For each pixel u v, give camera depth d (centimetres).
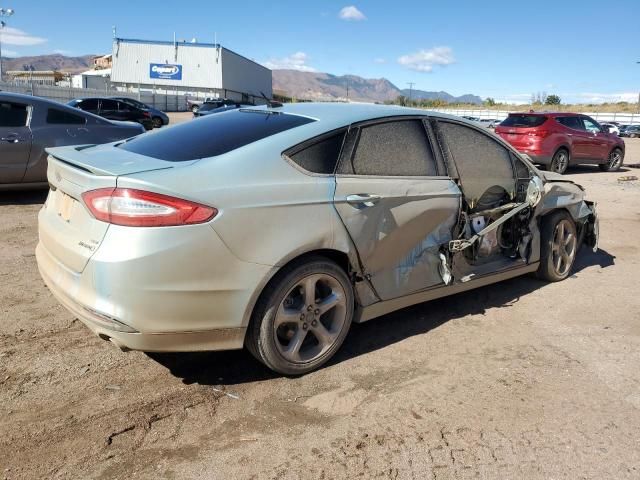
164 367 331
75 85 6712
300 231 299
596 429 285
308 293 314
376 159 346
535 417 294
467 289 417
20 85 3869
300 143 315
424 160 377
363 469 248
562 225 506
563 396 316
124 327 265
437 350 369
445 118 401
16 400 289
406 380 328
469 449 265
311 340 338
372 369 339
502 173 443
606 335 403
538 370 346
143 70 6775
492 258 445
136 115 2427
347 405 299
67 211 304
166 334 273
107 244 263
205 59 6731
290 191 298
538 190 436
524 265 467
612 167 1564
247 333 302
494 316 432
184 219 264
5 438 258
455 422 287
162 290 264
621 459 262
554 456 262
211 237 271
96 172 276
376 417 289
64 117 777
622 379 338
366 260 337
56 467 241
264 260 287
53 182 320
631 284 523
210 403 296
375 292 351
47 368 323
